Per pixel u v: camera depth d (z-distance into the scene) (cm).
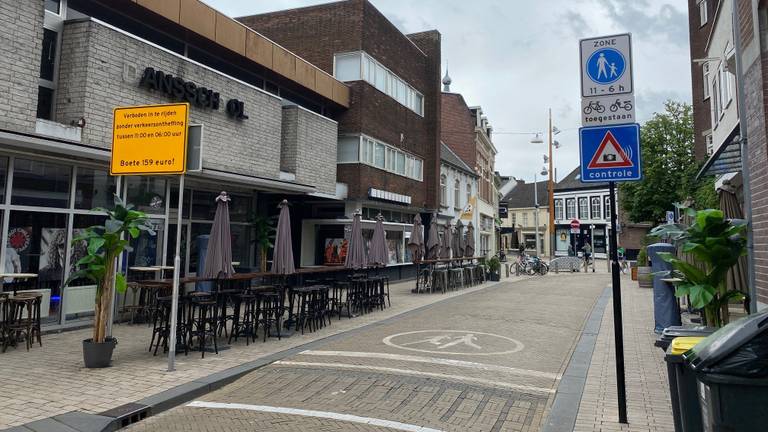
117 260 769
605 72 513
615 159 503
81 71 942
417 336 951
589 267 3762
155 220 1159
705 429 286
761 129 655
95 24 957
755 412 254
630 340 920
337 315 1213
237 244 1498
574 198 5719
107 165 1006
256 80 1537
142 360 741
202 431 494
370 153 1930
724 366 260
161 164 708
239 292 912
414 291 1784
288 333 968
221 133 1259
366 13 1933
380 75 2039
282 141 1573
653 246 958
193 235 1316
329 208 1911
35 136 821
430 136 2483
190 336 790
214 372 680
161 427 507
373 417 532
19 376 644
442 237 2033
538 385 650
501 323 1107
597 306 1412
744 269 719
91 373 664
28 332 795
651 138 2975
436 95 2494
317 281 1239
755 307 609
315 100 1778
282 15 2039
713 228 593
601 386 631
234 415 540
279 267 973
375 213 2059
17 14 834
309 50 1978
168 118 710
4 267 863
